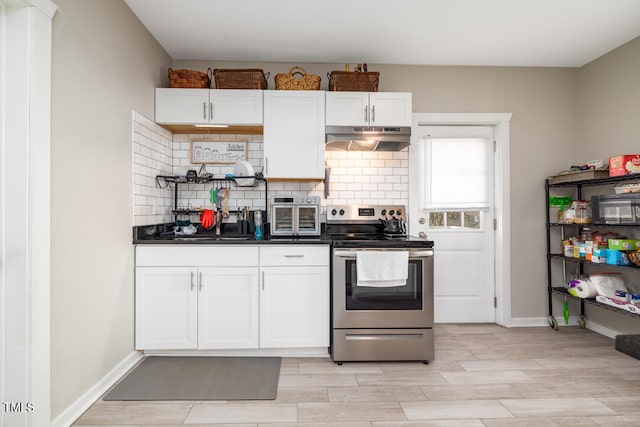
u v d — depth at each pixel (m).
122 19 2.33
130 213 2.47
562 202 3.29
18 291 1.53
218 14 2.51
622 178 2.62
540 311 3.38
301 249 2.59
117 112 2.28
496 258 3.44
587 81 3.29
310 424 1.79
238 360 2.56
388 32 2.75
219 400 2.02
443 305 3.45
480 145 3.47
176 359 2.56
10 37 1.53
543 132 3.40
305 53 3.10
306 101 2.94
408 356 2.52
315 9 2.45
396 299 2.53
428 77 3.34
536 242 3.38
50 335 1.66
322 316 2.59
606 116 3.09
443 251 3.45
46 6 1.60
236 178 3.05
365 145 3.09
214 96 2.88
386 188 3.34
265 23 2.62
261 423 1.80
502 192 3.37
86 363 1.96
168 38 2.84
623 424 1.79
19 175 1.54
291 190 3.28
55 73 1.70
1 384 1.53
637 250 2.57
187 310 2.55
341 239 2.77
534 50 3.05
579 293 2.99
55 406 1.71
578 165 3.39
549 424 1.79
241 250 2.56
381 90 3.31
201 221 3.03
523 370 2.41
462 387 2.17
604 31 2.73
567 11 2.46
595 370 2.41
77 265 1.88
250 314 2.56
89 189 1.98
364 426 1.78
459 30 2.72
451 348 2.80
